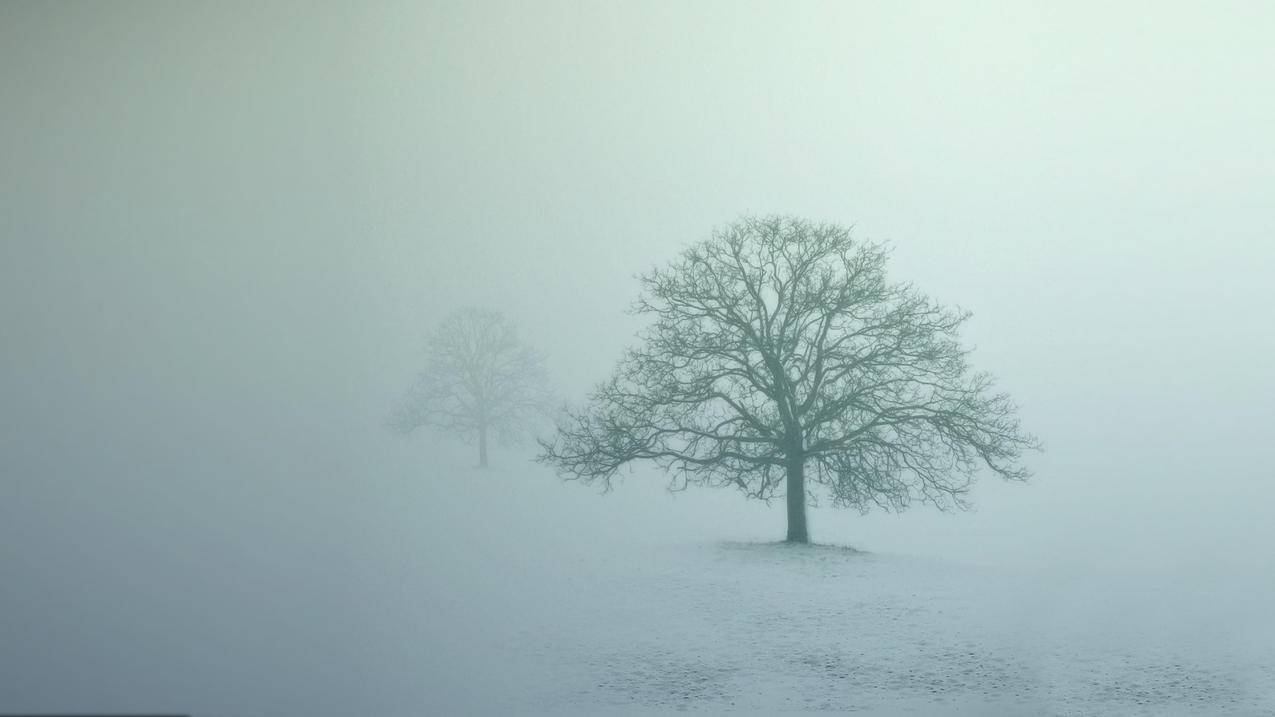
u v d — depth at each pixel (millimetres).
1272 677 5047
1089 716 5172
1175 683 5133
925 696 5289
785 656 5410
